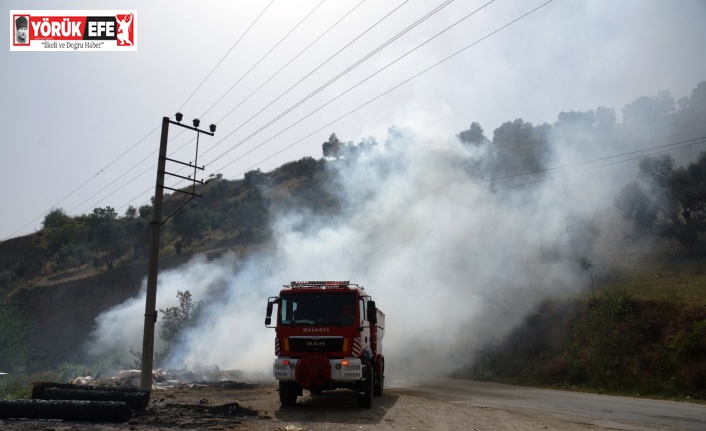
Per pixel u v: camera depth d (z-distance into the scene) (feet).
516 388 80.79
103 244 295.28
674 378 72.38
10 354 180.96
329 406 51.75
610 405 56.08
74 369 109.91
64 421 40.45
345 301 50.65
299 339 49.67
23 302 271.49
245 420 41.70
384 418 43.47
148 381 63.36
